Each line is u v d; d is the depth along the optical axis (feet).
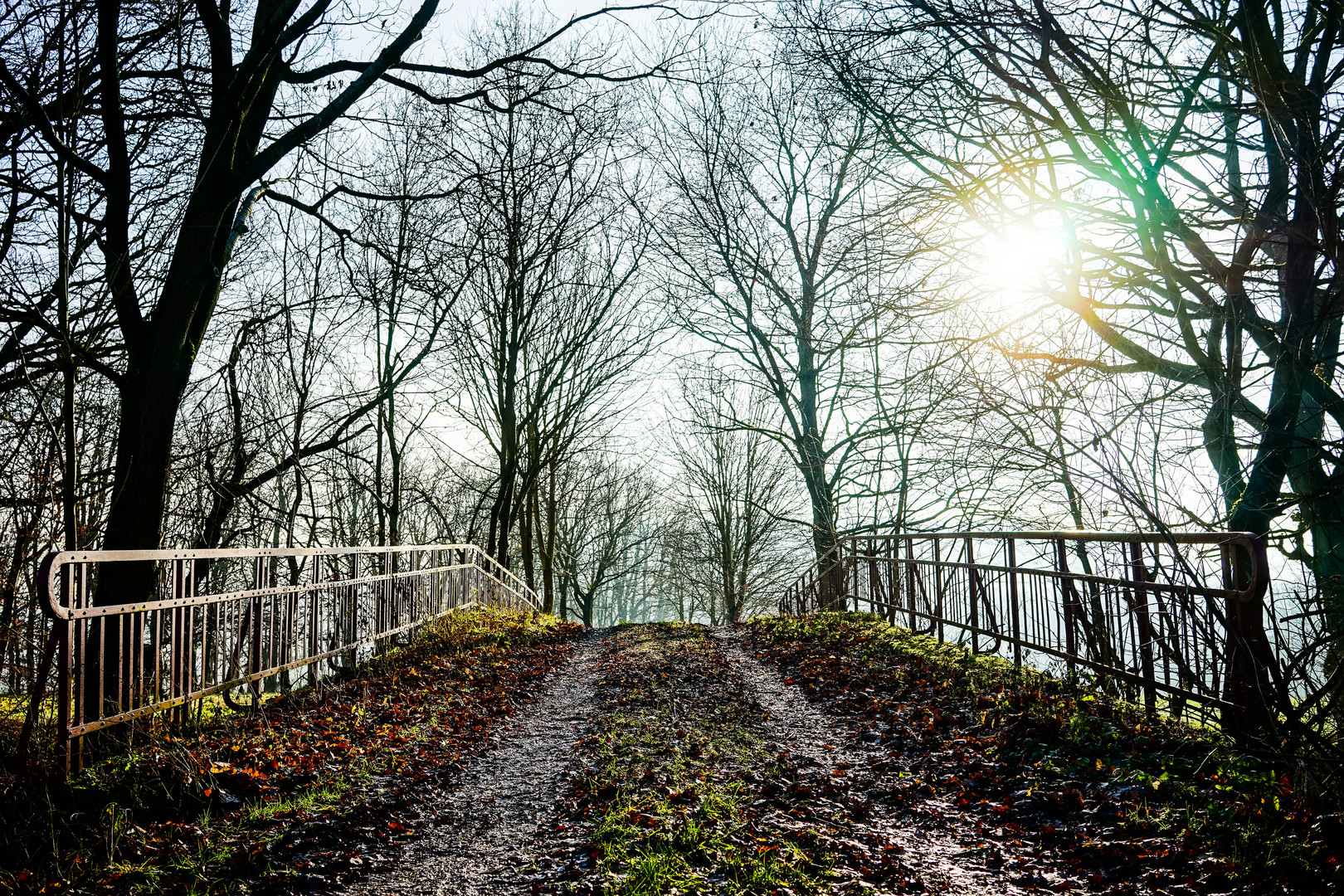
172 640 20.84
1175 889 12.63
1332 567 21.39
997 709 23.39
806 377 74.69
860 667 33.71
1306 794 14.02
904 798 18.47
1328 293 19.19
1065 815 16.21
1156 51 20.47
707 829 16.16
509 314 84.02
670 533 152.56
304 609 28.58
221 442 45.83
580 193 79.56
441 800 19.44
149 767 17.42
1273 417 19.94
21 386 27.35
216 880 13.85
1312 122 18.56
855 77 25.82
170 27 30.17
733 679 34.81
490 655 41.47
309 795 17.98
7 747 17.28
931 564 36.24
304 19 30.58
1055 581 24.58
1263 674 16.12
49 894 13.26
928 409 27.22
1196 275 21.97
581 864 14.84
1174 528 18.52
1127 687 21.85
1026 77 23.02
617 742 24.20
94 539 27.99
